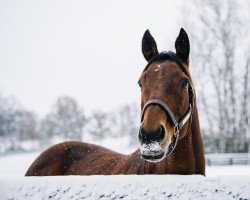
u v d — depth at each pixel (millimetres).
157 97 3318
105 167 4703
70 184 2301
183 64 3809
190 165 3793
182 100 3496
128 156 4543
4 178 2455
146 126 3072
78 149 5574
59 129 68750
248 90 23766
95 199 2209
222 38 22875
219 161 22500
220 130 23375
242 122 23906
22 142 74688
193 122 3873
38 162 5543
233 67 23234
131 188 2211
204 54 23344
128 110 75500
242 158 22516
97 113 69375
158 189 2184
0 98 67188
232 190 2121
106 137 70688
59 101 69562
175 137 3406
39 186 2330
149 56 4086
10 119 66438
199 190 2152
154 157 3027
